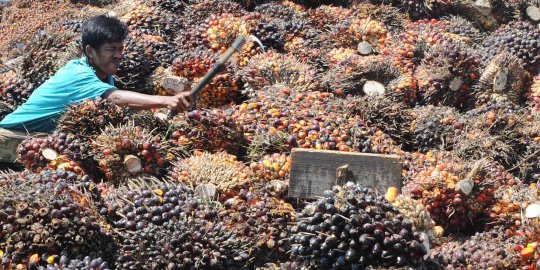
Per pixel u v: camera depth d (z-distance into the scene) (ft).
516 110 24.48
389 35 28.58
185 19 29.17
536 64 27.68
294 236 15.30
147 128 20.44
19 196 15.23
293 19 30.25
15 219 14.87
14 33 36.78
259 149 20.45
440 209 18.95
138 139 19.01
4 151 20.68
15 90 23.97
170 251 15.24
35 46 25.03
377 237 14.42
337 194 14.94
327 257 14.75
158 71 25.12
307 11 31.17
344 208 14.61
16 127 21.22
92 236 15.28
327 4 33.96
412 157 21.03
